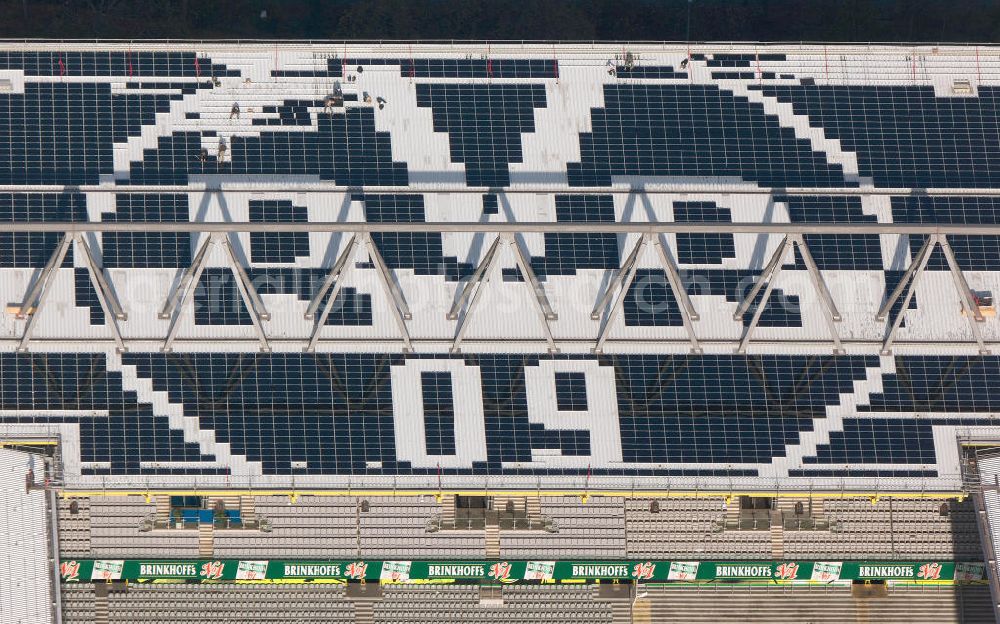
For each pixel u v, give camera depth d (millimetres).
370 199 105625
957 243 107875
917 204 108750
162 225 95000
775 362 104562
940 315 106188
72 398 100875
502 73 109125
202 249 99500
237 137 106250
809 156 109250
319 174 106000
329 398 102125
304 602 110000
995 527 104750
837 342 102438
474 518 108500
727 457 102750
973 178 109625
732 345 104625
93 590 108625
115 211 103875
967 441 104500
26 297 101438
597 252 105750
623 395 103312
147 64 106688
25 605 102312
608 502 109625
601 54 110000
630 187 107625
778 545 110250
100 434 100875
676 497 108750
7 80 105250
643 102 109562
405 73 108562
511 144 107812
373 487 101188
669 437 102812
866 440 103812
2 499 102312
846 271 106688
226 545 107500
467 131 107812
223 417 101438
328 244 104625
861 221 107875
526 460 102125
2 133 104500
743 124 109625
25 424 100688
